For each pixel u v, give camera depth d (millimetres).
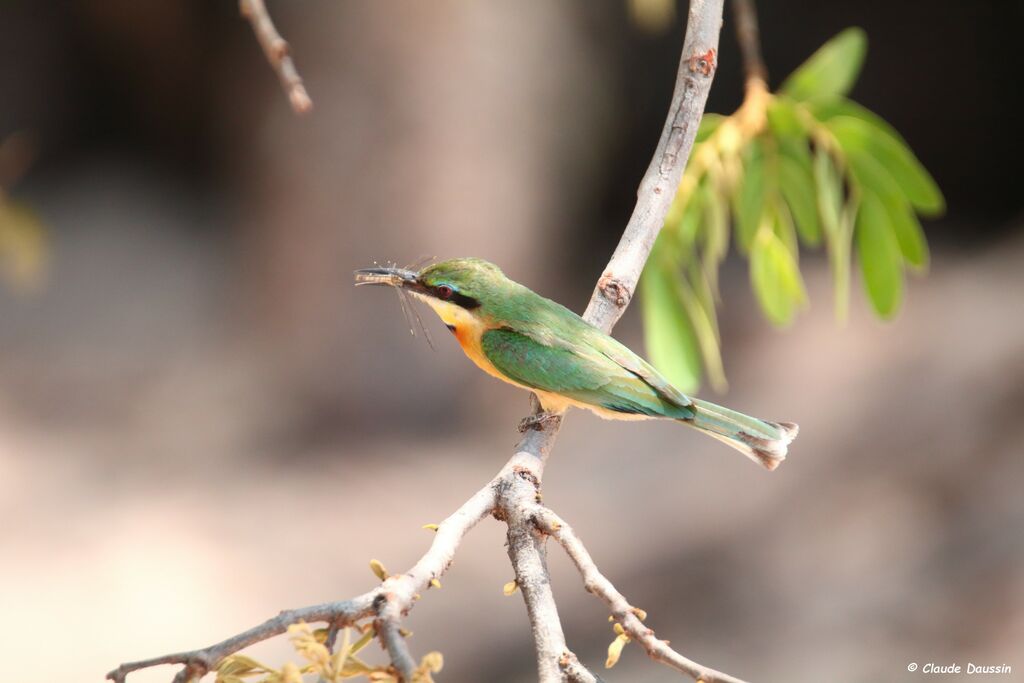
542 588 3717
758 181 5793
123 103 25578
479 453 16281
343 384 16547
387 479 15602
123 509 14812
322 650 2938
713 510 12867
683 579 11945
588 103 18453
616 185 21484
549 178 17578
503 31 16609
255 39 17188
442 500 15102
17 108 25250
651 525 13258
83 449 16609
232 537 14242
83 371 19172
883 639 10008
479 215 16625
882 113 20938
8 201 10461
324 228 16453
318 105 16328
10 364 19531
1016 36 20062
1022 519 10539
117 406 17922
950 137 20781
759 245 5852
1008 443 11453
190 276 22125
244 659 3080
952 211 20703
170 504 14914
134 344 20000
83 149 26109
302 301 16750
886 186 5684
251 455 16281
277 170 16734
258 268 17391
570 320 5684
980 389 12352
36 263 10844
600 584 3477
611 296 5379
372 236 16406
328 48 16188
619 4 19422
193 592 12914
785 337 15672
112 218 24078
